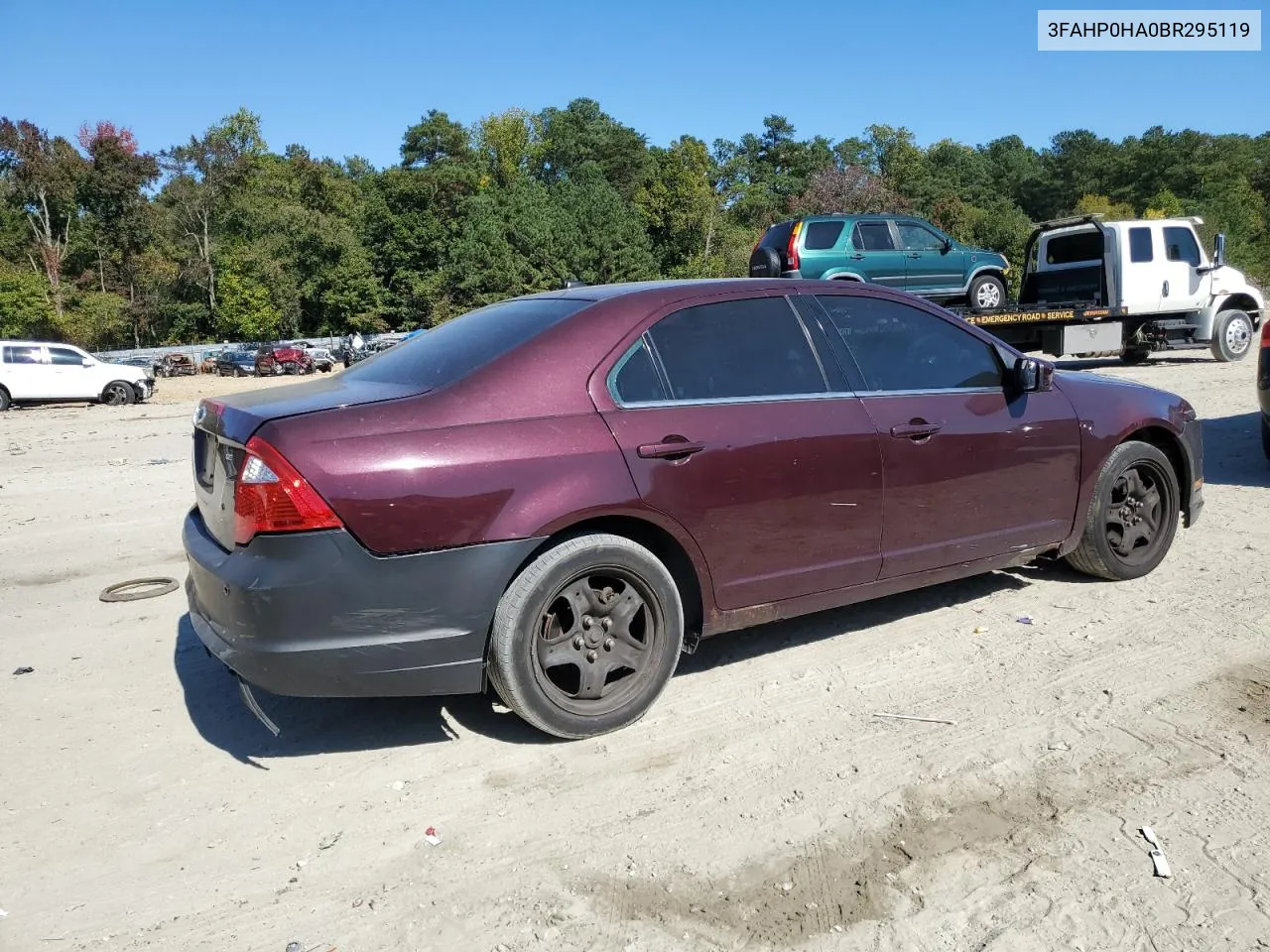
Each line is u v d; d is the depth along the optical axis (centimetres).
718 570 358
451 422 313
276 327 7181
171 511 780
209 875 270
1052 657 404
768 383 376
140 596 529
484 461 310
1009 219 8800
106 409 2097
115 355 5200
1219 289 1627
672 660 353
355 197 8775
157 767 333
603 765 326
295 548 294
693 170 8675
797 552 375
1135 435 497
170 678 411
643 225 7856
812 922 242
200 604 336
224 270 7406
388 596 301
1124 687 372
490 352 341
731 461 353
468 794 309
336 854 278
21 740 354
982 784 305
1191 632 426
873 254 1520
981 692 373
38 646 453
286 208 7319
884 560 400
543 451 319
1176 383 1390
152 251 7731
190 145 7762
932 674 392
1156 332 1598
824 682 387
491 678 329
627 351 349
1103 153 11681
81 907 256
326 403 318
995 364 445
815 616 468
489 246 6938
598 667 339
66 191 7506
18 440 1378
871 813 291
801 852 272
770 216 9288
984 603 477
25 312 6544
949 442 411
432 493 302
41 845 286
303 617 295
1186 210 8281
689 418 350
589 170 9075
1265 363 750
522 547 314
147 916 252
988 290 1636
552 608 331
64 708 382
